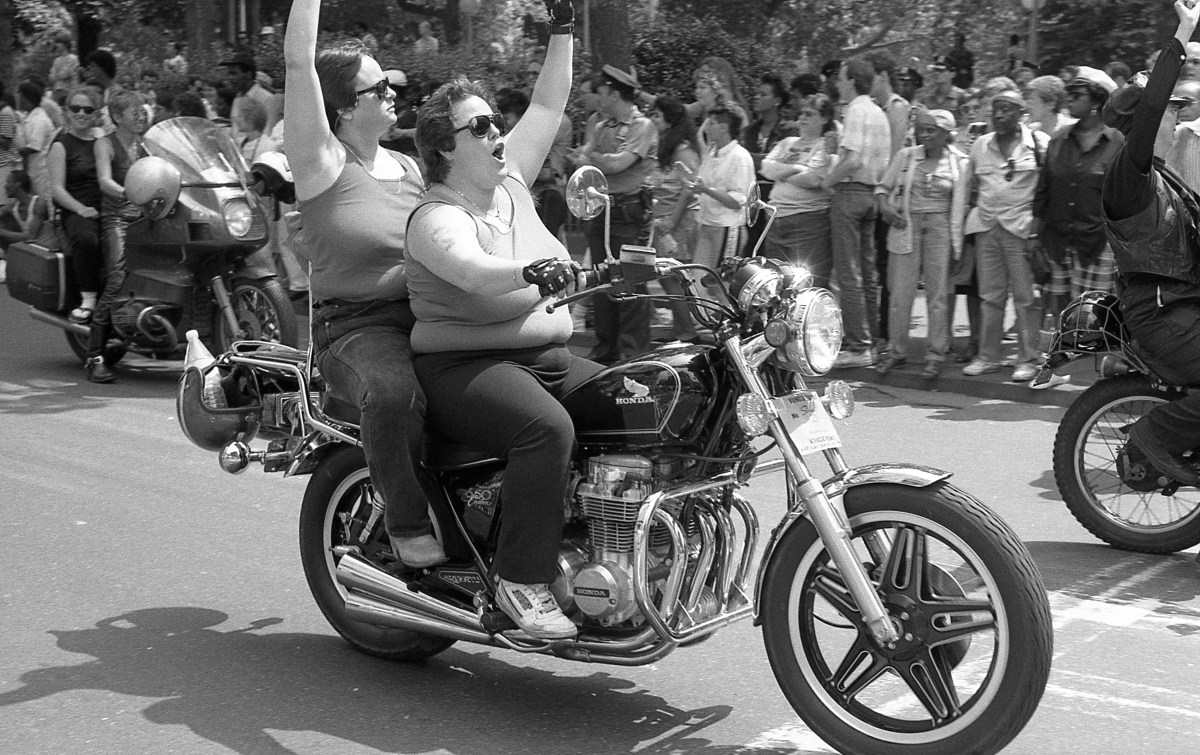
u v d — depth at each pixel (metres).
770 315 3.55
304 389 4.48
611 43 16.45
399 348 4.05
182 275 9.01
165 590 5.20
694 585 3.74
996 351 8.92
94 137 9.52
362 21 24.55
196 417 4.72
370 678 4.35
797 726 3.96
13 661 4.48
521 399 3.77
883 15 23.45
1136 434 5.52
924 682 3.51
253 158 11.60
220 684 4.29
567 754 3.78
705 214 9.36
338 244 4.18
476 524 4.02
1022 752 3.82
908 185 8.84
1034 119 9.12
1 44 24.25
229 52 21.38
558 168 10.23
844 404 3.64
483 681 4.32
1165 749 3.83
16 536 5.86
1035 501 6.53
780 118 11.07
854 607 3.59
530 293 3.89
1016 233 8.52
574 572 3.79
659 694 4.20
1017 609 3.34
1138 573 5.47
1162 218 5.39
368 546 4.42
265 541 5.80
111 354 9.62
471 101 3.83
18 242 10.00
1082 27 16.36
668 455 3.73
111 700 4.17
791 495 3.71
